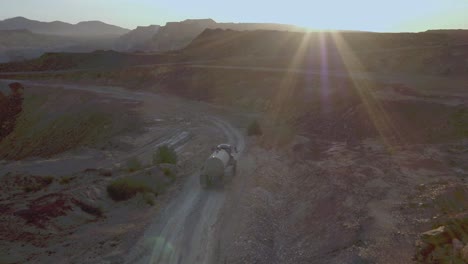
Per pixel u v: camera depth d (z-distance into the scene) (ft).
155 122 172.55
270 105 185.37
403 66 198.29
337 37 327.88
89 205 63.41
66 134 196.34
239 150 115.96
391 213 51.62
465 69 172.14
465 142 83.41
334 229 51.01
